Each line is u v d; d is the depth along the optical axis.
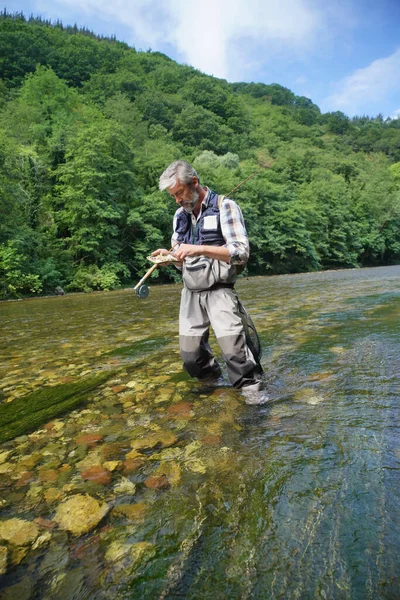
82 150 23.42
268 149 78.00
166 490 1.41
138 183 29.30
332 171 72.38
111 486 1.47
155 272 25.47
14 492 1.48
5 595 0.99
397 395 2.19
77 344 4.54
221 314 2.46
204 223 2.47
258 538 1.13
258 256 35.16
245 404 2.23
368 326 4.38
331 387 2.41
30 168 23.16
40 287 17.64
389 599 0.89
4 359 3.92
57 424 2.14
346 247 44.72
